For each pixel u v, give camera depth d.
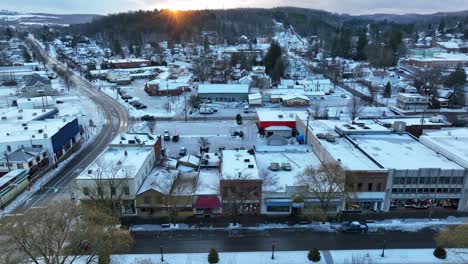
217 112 118.06
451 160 59.22
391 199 56.41
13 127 82.06
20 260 36.16
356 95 144.50
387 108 117.94
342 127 75.81
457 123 100.44
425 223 52.78
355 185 54.72
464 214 55.22
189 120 108.31
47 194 61.91
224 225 52.59
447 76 161.12
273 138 80.75
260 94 131.75
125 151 62.12
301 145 72.94
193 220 53.94
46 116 95.62
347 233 50.34
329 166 55.44
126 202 54.75
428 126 84.69
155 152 68.12
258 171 57.47
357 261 43.72
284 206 55.16
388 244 47.56
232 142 88.00
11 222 37.28
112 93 149.12
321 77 178.00
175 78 171.50
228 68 186.25
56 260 39.22
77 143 88.06
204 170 64.25
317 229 51.50
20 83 169.12
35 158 69.62
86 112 118.06
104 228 40.72
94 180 52.88
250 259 44.56
